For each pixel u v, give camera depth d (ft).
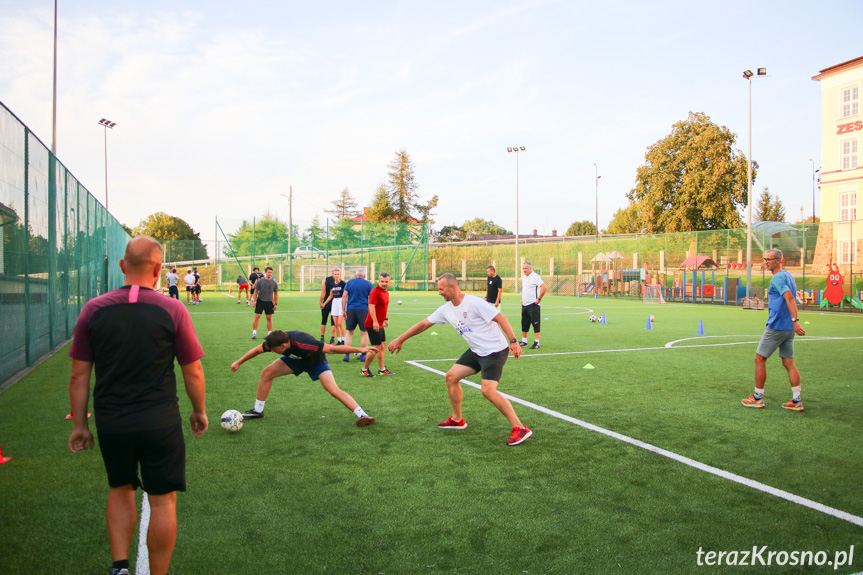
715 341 42.65
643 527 11.25
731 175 126.62
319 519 11.53
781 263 21.18
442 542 10.56
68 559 9.80
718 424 19.12
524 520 11.55
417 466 14.83
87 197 46.78
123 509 8.77
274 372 19.31
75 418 8.35
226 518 11.52
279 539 10.62
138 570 9.60
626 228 265.34
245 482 13.57
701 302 96.37
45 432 17.61
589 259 135.64
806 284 91.45
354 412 18.75
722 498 12.75
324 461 15.17
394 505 12.27
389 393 23.97
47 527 11.05
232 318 60.44
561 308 83.56
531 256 148.05
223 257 128.57
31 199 27.89
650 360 33.22
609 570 9.57
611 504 12.39
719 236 107.45
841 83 111.24
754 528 11.24
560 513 11.91
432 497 12.74
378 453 15.89
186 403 21.93
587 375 28.27
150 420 8.15
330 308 40.42
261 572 9.39
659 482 13.73
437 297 109.81
